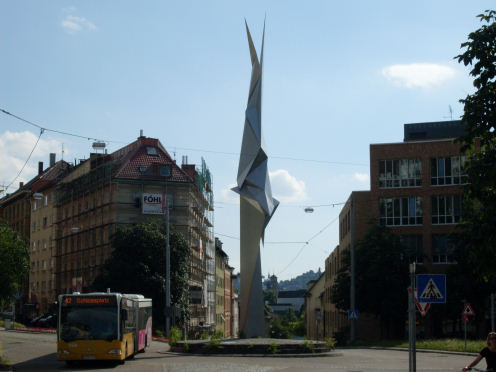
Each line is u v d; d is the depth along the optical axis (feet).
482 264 55.26
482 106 54.65
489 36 54.34
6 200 346.33
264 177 122.11
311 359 101.65
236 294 459.32
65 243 261.44
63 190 267.39
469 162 56.08
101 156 250.98
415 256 180.14
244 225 122.72
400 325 195.72
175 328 123.03
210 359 99.25
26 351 109.29
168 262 156.76
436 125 263.49
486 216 54.75
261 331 120.78
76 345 86.17
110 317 87.45
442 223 205.26
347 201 244.83
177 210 228.02
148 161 231.91
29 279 302.66
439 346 137.69
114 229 220.43
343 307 182.80
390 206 210.38
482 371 44.24
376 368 84.94
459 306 169.99
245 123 123.85
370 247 179.52
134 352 101.14
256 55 123.44
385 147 212.43
